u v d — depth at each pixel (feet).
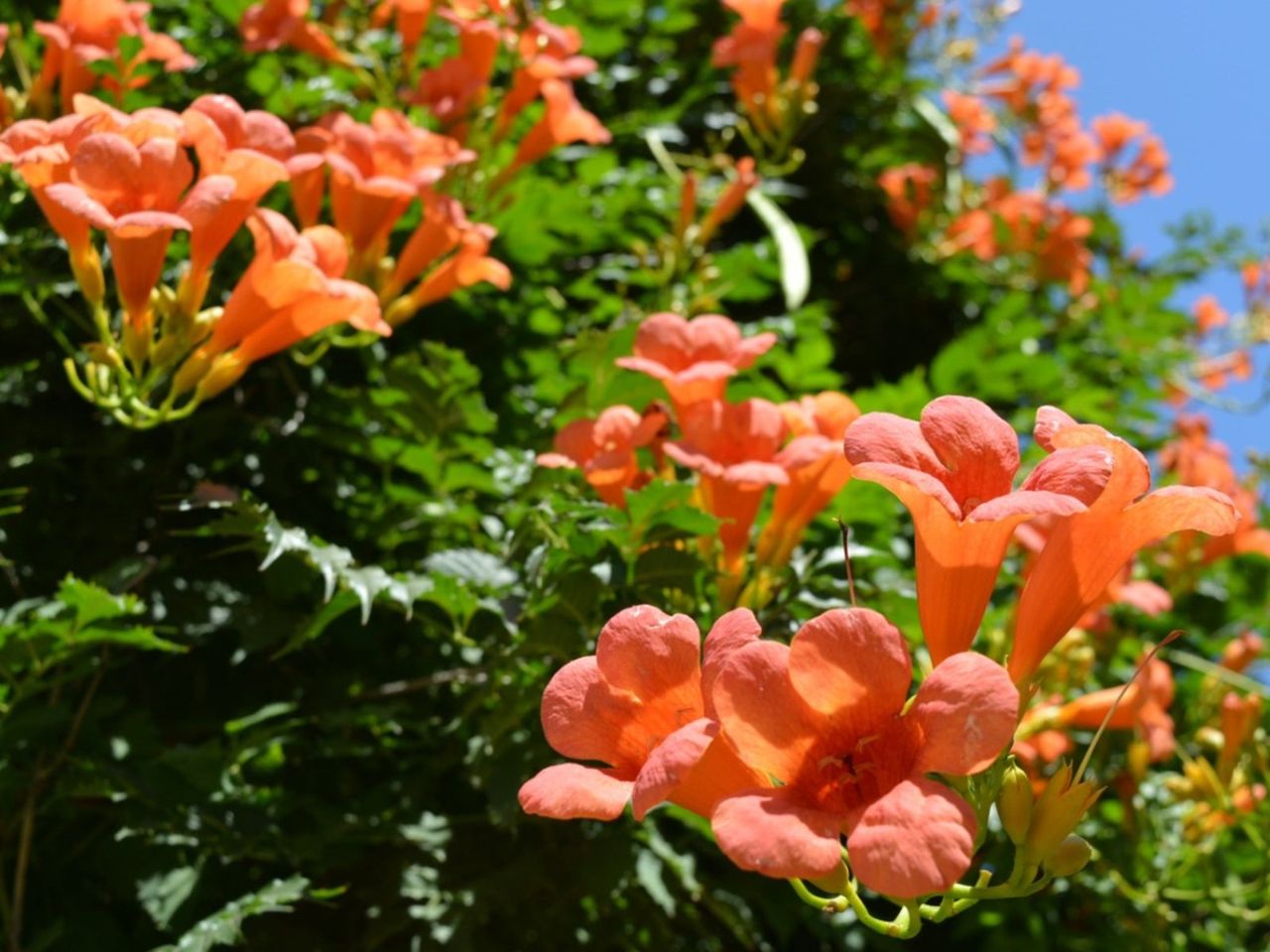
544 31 14.71
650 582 10.24
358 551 13.71
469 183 15.03
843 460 10.46
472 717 12.35
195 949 9.80
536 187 15.92
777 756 5.46
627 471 10.62
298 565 11.73
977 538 6.07
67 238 10.20
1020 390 19.60
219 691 12.74
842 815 5.20
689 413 10.50
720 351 10.64
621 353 12.84
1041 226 24.53
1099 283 24.40
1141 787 15.14
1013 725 5.00
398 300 12.89
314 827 11.84
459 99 14.62
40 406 13.47
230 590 12.33
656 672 6.19
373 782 13.05
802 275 16.66
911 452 6.09
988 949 15.39
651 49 21.43
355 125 12.34
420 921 11.86
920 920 5.80
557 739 6.30
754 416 10.23
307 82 15.80
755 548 11.69
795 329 16.53
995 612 15.49
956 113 27.12
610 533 10.06
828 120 24.00
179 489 13.42
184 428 13.14
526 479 12.12
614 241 17.87
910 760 5.40
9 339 13.64
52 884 11.40
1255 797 14.07
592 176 17.49
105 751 11.04
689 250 16.47
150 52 13.53
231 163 10.09
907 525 16.72
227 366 10.58
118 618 10.54
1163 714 13.21
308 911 12.11
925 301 23.77
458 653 13.08
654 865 12.13
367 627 12.96
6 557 12.67
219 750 11.25
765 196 18.93
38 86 13.23
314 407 13.66
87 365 10.55
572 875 11.93
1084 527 6.38
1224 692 16.76
